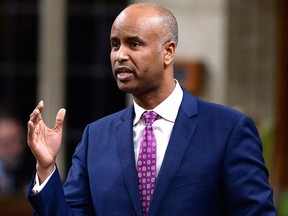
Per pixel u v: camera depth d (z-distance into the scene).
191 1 17.83
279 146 18.39
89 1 18.70
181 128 8.20
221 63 17.80
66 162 18.64
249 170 8.05
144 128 8.26
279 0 18.16
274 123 16.08
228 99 17.89
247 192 8.00
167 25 8.09
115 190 8.14
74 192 8.35
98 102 18.70
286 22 18.17
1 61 18.73
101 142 8.41
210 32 17.83
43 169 7.97
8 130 17.77
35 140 7.90
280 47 18.19
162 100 8.27
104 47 18.70
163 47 8.09
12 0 18.75
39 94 18.75
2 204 16.19
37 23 18.77
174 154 8.09
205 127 8.20
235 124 8.19
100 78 18.70
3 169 17.55
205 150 8.10
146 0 18.12
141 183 8.12
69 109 18.75
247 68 18.03
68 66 18.78
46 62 18.73
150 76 8.06
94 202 8.23
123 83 8.05
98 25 18.69
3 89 18.70
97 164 8.30
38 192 7.93
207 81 17.83
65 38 18.75
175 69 17.69
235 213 8.07
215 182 8.04
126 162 8.19
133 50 8.00
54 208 8.00
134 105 8.38
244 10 17.97
